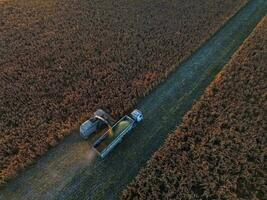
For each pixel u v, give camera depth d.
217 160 24.52
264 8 45.22
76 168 24.59
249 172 23.75
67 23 41.28
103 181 23.77
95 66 34.00
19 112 28.62
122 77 32.56
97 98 30.28
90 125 26.27
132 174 24.28
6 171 23.86
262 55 35.03
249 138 25.91
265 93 30.00
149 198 22.25
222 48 37.50
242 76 32.25
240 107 28.75
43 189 23.23
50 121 27.81
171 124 28.17
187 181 23.14
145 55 35.66
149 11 43.88
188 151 25.23
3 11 43.88
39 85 31.31
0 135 26.75
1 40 37.94
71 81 32.03
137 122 27.83
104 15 42.94
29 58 35.12
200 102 29.47
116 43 37.50
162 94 31.14
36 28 40.22
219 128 26.86
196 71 34.00
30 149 25.67
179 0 46.59
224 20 41.84
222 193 22.39
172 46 36.88
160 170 24.06
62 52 35.94
